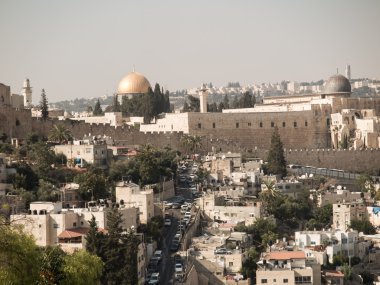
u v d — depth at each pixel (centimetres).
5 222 13138
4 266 12625
